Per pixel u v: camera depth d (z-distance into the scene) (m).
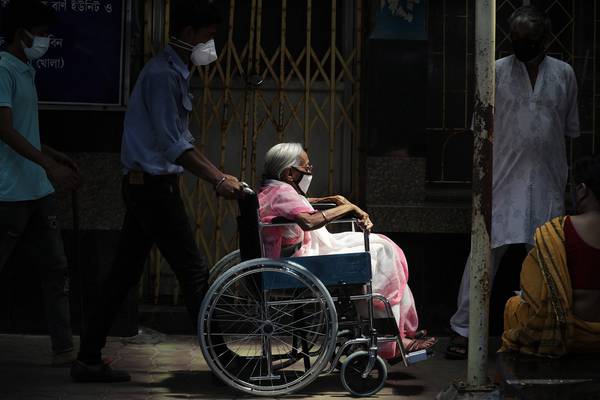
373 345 7.10
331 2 9.52
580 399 4.50
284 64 9.54
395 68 9.20
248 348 7.84
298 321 7.11
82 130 8.94
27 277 9.02
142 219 7.16
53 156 7.79
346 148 9.59
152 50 9.38
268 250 7.35
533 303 5.49
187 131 7.30
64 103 8.87
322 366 6.98
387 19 9.20
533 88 8.44
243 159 9.44
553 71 8.45
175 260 7.20
